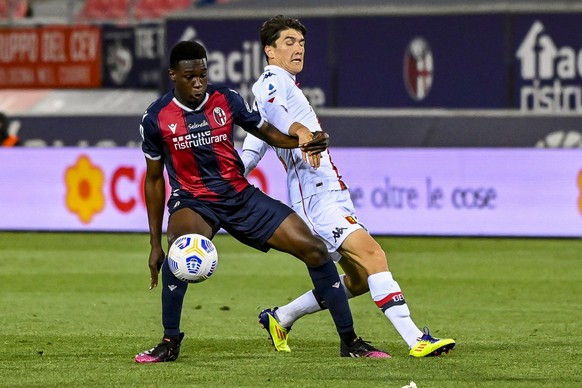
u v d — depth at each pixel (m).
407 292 43.62
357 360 27.39
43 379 24.86
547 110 75.19
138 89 85.00
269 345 30.58
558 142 64.31
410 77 77.19
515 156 61.91
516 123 64.62
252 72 79.50
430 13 76.44
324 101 78.62
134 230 66.31
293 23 28.25
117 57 85.19
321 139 26.06
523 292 43.44
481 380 24.45
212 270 26.50
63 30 86.19
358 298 42.16
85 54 85.81
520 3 75.19
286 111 27.05
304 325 34.78
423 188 63.09
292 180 28.41
